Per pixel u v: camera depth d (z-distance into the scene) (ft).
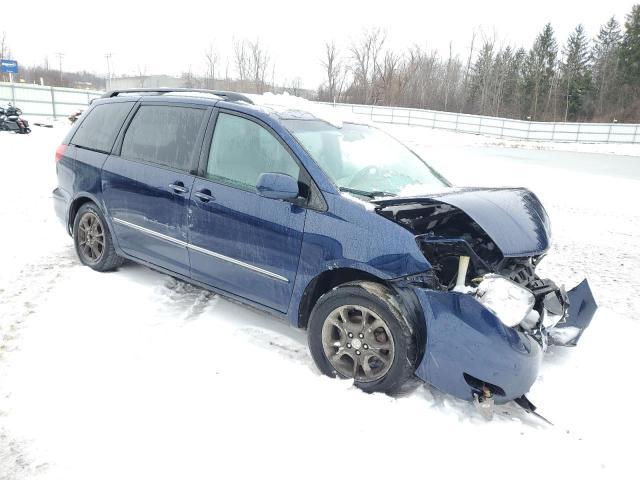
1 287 13.91
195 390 9.59
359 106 142.31
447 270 10.43
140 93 14.88
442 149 87.25
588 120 199.72
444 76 198.18
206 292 14.44
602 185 44.52
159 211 12.86
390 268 9.38
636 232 26.20
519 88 210.59
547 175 50.70
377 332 9.73
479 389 9.12
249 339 11.80
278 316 11.17
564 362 11.82
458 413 9.40
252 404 9.26
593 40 248.93
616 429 9.37
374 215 9.72
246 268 11.33
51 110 100.07
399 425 8.89
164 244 13.00
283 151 10.96
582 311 12.32
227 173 11.71
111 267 15.40
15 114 60.70
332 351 10.28
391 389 9.66
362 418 9.01
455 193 10.80
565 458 8.45
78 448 7.88
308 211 10.31
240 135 11.70
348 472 7.73
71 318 12.21
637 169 66.80
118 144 14.28
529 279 11.28
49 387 9.39
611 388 10.77
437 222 10.90
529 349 8.87
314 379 10.17
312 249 10.18
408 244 9.33
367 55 182.91
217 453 7.96
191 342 11.43
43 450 7.79
